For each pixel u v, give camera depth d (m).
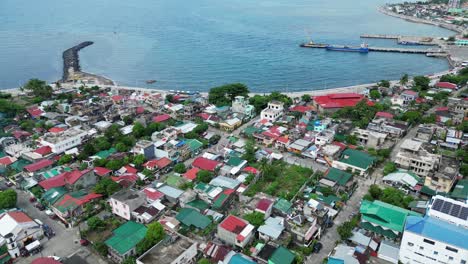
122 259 77.56
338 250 77.56
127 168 114.19
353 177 110.94
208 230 86.88
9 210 91.19
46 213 94.56
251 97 184.50
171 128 141.62
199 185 103.00
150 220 89.50
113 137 136.38
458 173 109.69
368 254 77.19
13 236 78.62
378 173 115.75
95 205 96.50
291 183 109.38
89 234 85.31
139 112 163.25
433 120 150.25
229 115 162.12
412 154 116.69
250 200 95.94
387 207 89.50
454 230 73.25
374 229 85.88
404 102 176.62
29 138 137.12
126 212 90.62
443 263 73.38
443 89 195.50
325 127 143.75
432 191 101.44
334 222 91.50
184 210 92.56
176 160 121.88
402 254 77.75
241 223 84.38
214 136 141.00
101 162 115.62
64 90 198.38
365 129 145.50
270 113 155.88
